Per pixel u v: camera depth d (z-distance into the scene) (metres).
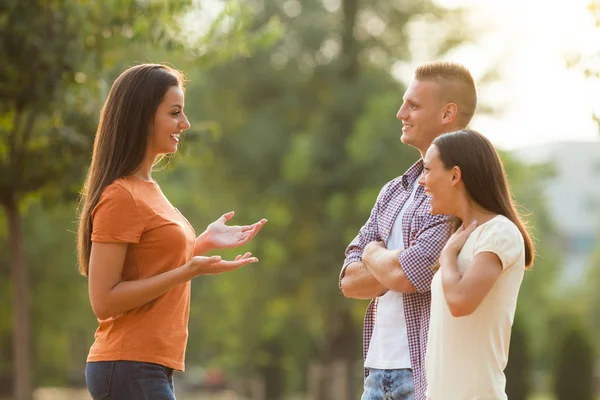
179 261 11.09
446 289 9.86
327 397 63.41
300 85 68.06
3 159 25.08
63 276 56.06
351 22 67.31
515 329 59.41
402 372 11.57
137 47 26.98
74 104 25.66
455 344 10.05
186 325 11.34
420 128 12.07
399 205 12.22
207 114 66.50
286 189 64.19
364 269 12.18
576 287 140.50
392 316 11.78
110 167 11.02
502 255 9.86
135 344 10.79
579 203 189.38
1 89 24.05
